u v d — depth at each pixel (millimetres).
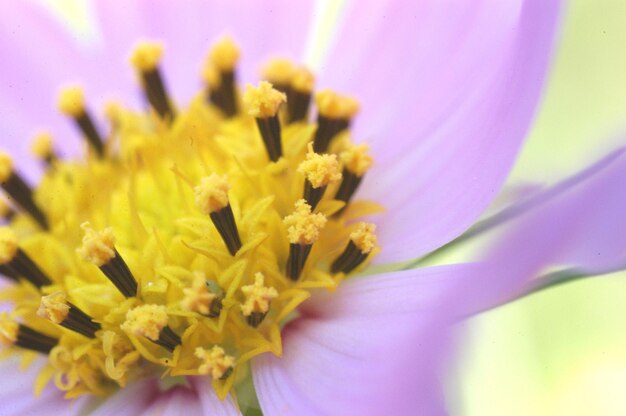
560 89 78
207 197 69
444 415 59
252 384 70
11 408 71
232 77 75
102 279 71
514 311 78
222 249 70
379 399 60
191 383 70
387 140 75
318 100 74
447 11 74
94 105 80
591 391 78
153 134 74
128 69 80
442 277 69
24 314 71
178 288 70
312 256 71
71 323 70
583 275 63
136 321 69
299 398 68
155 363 70
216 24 81
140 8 81
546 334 78
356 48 77
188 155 73
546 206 59
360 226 71
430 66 75
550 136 77
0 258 71
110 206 73
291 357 70
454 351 58
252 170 72
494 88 70
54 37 81
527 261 58
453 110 74
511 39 68
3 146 79
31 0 80
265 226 71
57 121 79
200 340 70
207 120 74
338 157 73
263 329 70
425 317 59
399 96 75
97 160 74
